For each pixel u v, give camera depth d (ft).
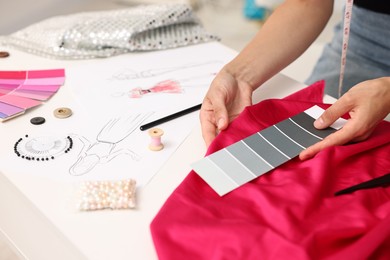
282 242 1.67
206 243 1.74
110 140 2.43
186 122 2.60
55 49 3.29
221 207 1.90
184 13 3.54
